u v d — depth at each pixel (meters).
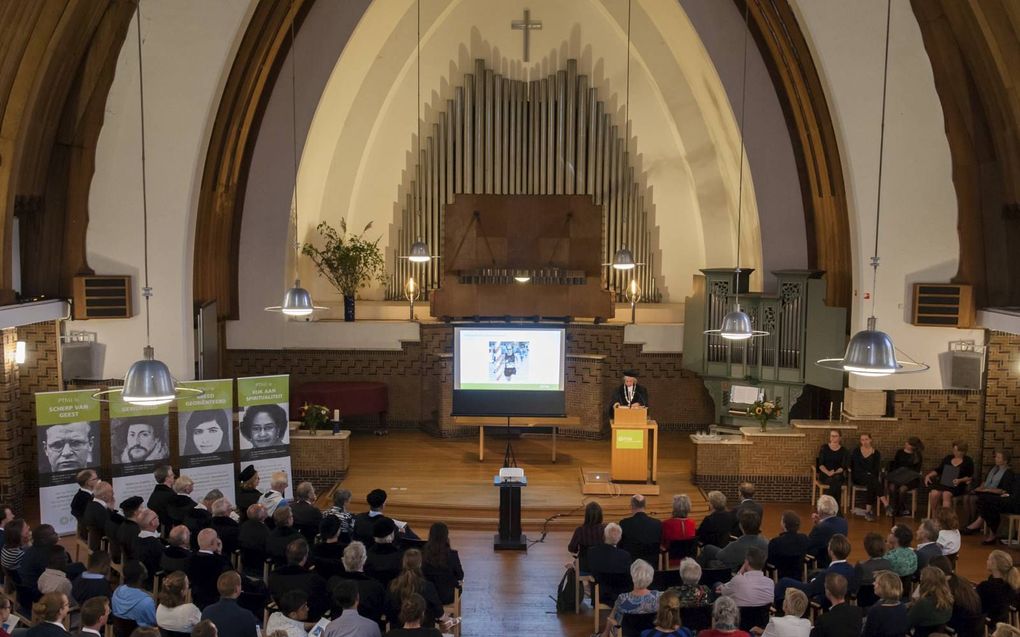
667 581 8.95
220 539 9.77
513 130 18.48
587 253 18.61
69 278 13.92
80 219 13.84
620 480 14.33
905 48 13.40
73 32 12.39
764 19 15.20
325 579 8.81
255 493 11.20
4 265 12.54
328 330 17.62
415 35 17.69
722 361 16.62
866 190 13.78
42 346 14.05
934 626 7.74
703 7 15.85
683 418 18.02
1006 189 13.12
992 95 12.72
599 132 18.47
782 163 16.30
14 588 9.10
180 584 7.53
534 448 16.77
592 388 17.31
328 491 14.69
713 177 18.22
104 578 8.33
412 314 18.30
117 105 13.69
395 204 18.81
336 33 16.05
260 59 15.17
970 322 13.66
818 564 10.09
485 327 15.48
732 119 16.36
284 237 17.05
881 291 14.02
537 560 12.19
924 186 13.75
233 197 16.64
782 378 16.06
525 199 18.48
